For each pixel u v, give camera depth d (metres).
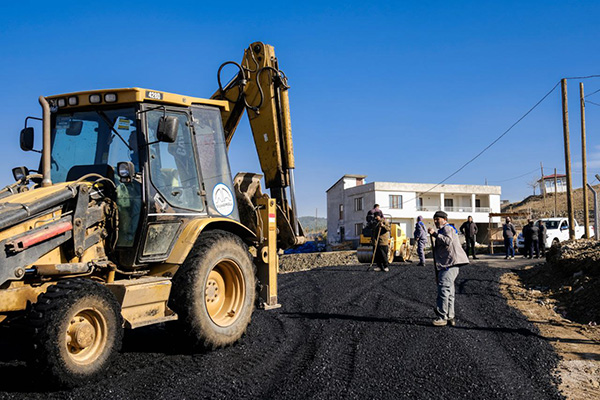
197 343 5.93
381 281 13.47
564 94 23.69
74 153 6.09
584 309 9.58
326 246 45.34
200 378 5.08
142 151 5.76
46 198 5.02
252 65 8.38
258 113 8.33
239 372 5.35
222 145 7.08
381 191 53.97
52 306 4.52
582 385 5.38
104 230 5.56
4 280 4.58
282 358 5.99
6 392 4.58
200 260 5.97
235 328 6.37
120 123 5.95
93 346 4.90
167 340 6.70
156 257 5.79
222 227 6.79
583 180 24.42
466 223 24.28
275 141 8.25
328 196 64.44
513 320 8.67
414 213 54.72
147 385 4.82
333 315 8.73
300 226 8.55
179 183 6.20
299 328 7.69
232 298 6.58
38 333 4.41
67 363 4.55
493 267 18.42
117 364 5.48
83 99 5.96
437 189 55.47
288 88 8.45
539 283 13.97
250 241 7.37
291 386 4.90
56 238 5.04
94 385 4.75
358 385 5.00
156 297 5.58
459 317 8.68
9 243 4.61
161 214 5.83
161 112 6.16
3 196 5.50
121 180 5.57
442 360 5.95
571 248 16.39
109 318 4.96
